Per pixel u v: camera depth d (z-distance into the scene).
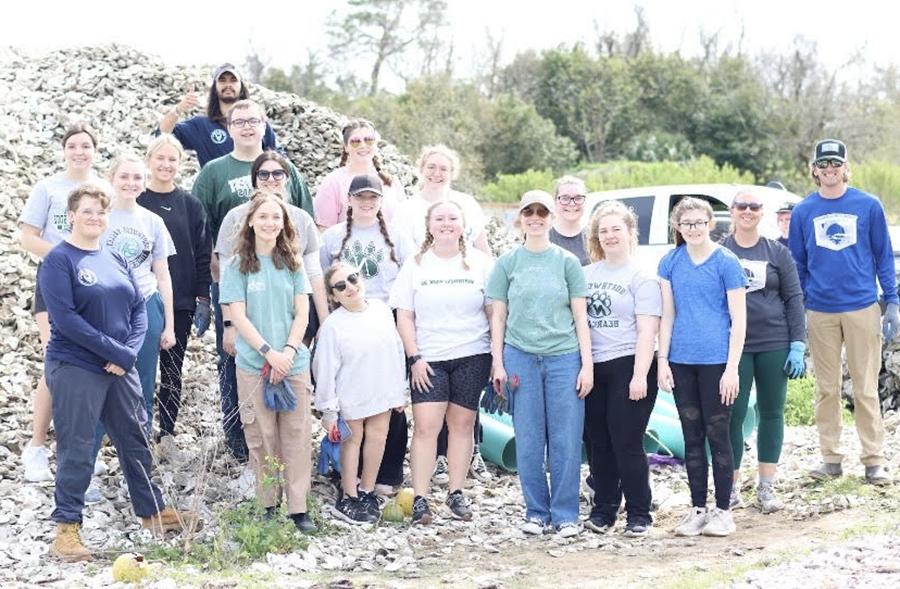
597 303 7.23
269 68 58.78
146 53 15.76
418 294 7.34
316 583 5.83
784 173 46.75
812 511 7.38
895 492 7.67
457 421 7.39
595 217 7.28
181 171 12.88
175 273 7.55
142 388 7.10
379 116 44.88
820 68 60.38
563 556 6.59
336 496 7.64
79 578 5.88
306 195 7.99
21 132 12.53
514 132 46.84
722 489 7.02
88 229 6.24
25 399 8.18
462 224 7.39
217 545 6.29
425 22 62.53
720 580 5.65
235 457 7.71
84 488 6.28
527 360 7.21
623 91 52.94
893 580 5.24
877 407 7.98
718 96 51.72
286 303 6.91
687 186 12.93
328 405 7.21
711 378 7.03
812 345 8.13
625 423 7.13
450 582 6.02
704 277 7.04
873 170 33.28
